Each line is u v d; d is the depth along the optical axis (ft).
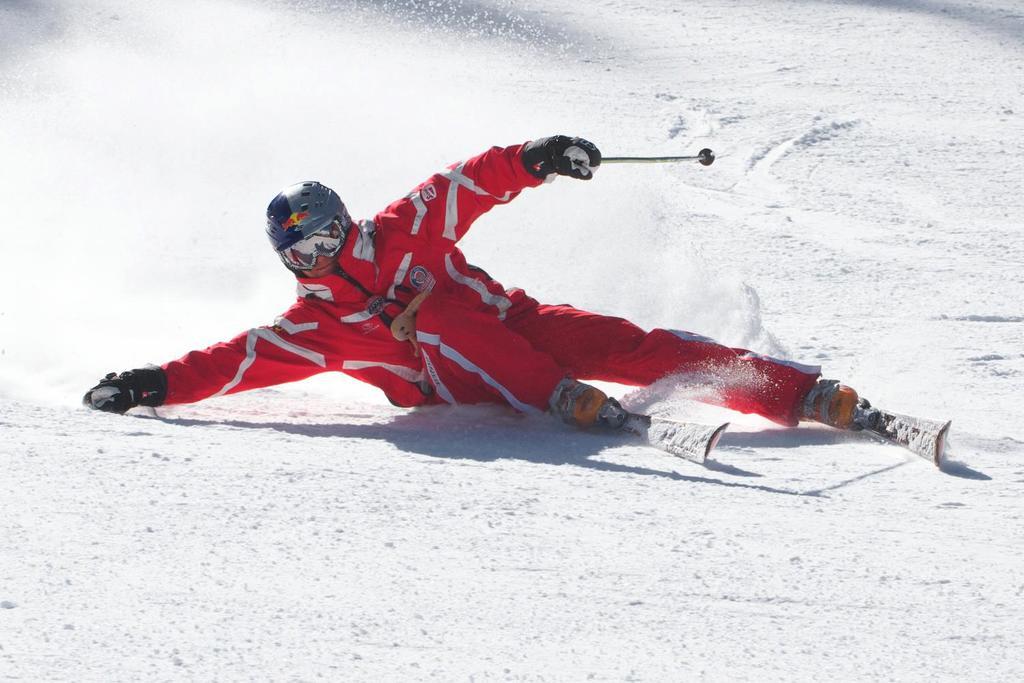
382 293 59.77
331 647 32.65
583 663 32.30
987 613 36.42
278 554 39.17
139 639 32.65
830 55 229.04
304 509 43.68
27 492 44.14
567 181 128.16
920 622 35.63
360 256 59.16
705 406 62.80
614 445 56.18
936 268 102.53
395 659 32.12
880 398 67.41
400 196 127.44
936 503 48.01
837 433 59.21
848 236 114.21
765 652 33.37
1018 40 246.27
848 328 83.66
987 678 31.96
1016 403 66.59
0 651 31.58
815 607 36.60
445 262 60.75
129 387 57.72
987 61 225.15
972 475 52.37
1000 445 57.77
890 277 99.14
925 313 87.86
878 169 143.43
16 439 51.21
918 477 51.93
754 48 234.99
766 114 174.91
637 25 257.34
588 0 280.31
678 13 270.26
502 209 116.37
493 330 59.41
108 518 41.75
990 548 42.47
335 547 40.04
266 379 59.93
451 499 45.73
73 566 37.50
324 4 258.98
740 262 103.35
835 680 31.65
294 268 59.11
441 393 60.49
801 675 31.94
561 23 255.70
